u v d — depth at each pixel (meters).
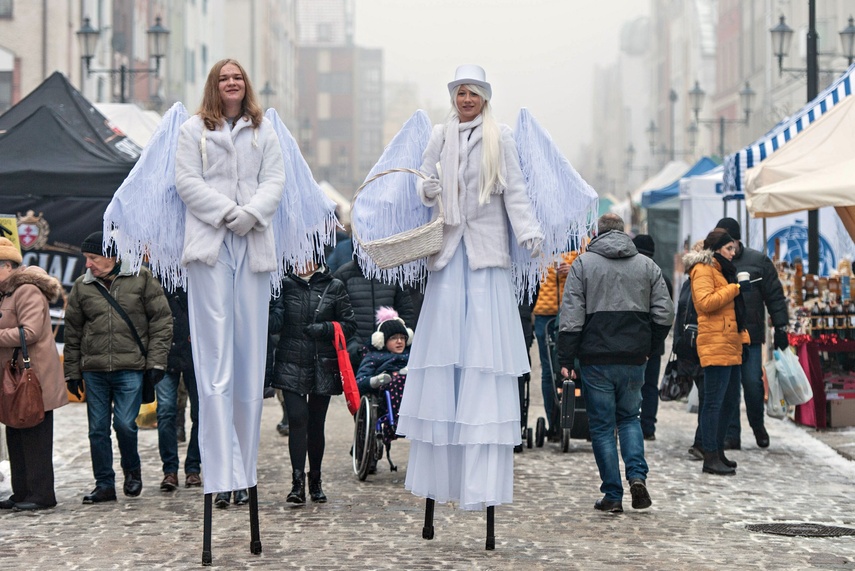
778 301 11.53
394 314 10.37
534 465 10.63
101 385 8.97
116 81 42.75
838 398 12.88
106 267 8.98
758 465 10.69
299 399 8.78
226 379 6.71
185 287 7.40
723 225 11.47
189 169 6.77
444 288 7.08
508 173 7.09
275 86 101.62
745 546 7.42
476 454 6.99
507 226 7.21
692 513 8.49
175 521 8.19
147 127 19.89
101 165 14.52
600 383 8.53
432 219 7.28
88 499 8.88
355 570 6.66
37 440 8.66
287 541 7.48
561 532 7.80
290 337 8.79
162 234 7.00
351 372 8.81
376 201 7.30
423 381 7.11
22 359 8.60
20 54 35.19
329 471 10.45
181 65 55.69
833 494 9.28
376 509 8.63
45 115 14.98
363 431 9.95
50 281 8.73
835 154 12.58
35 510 8.62
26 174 14.44
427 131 7.32
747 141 59.69
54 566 6.84
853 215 14.06
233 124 6.95
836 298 12.99
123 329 8.93
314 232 7.38
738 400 11.65
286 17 110.31
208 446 6.71
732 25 65.25
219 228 6.72
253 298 6.83
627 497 9.12
